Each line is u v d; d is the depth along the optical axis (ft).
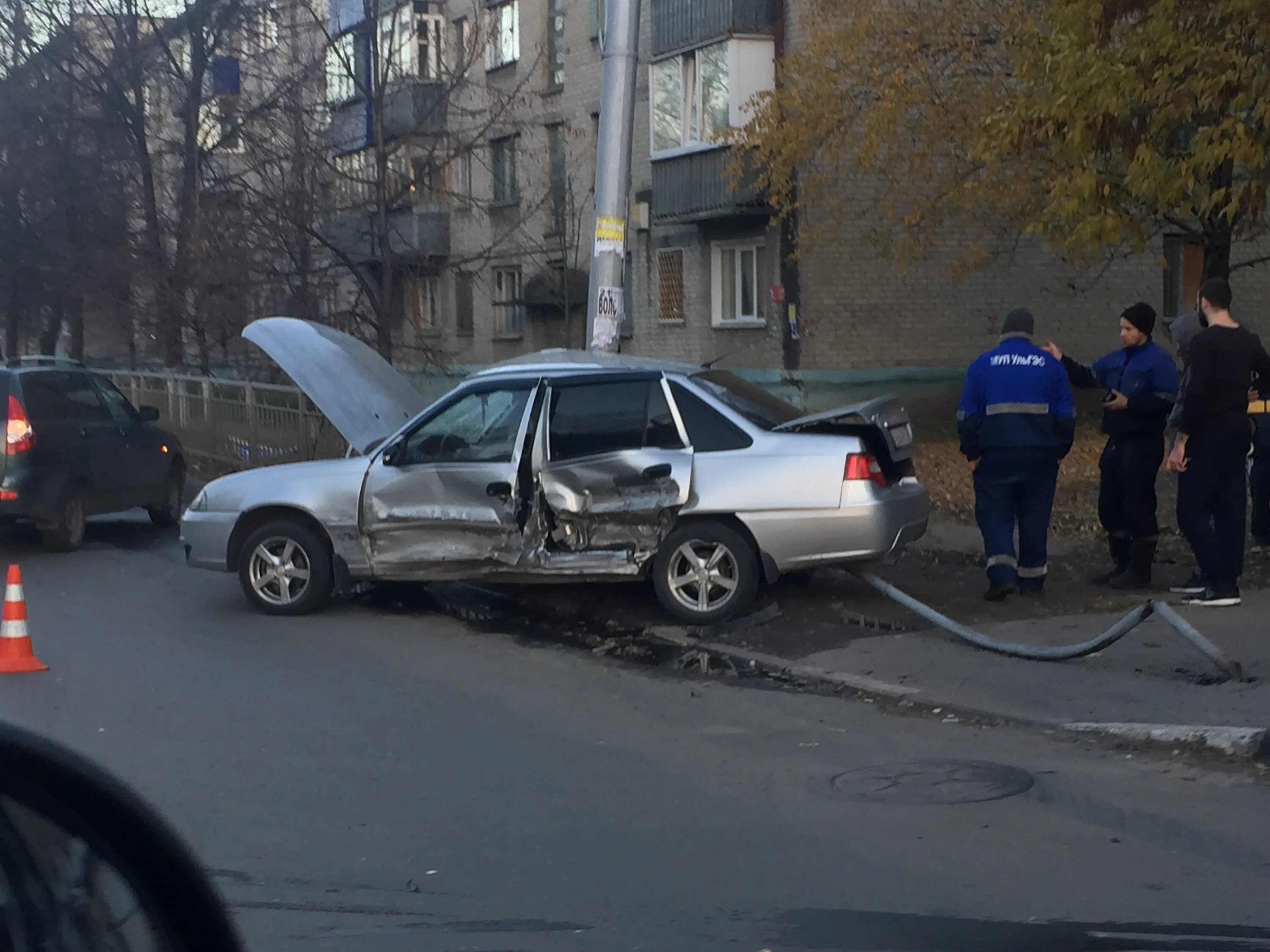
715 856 17.15
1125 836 17.51
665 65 79.30
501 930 14.99
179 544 46.47
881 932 14.69
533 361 33.35
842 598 32.68
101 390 47.83
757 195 73.61
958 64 59.57
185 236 73.61
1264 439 35.42
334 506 32.45
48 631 31.81
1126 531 32.71
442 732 23.16
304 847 17.69
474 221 101.71
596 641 30.42
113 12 79.10
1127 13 41.55
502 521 31.19
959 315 75.92
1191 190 39.96
